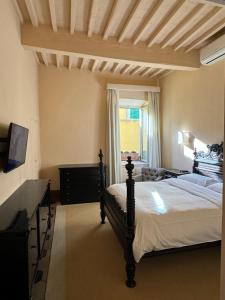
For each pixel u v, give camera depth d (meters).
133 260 1.97
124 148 5.61
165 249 2.05
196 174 3.55
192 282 2.04
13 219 1.54
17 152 2.26
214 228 2.16
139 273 2.17
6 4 2.25
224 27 3.16
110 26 2.93
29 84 3.53
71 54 3.22
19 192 2.35
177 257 2.46
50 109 4.70
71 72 4.78
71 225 3.35
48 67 4.64
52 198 4.75
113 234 3.04
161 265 2.31
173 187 3.18
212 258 2.45
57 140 4.77
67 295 1.87
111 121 4.93
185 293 1.90
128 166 1.98
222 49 3.05
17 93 2.70
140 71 4.93
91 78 4.91
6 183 2.17
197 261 2.39
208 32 3.12
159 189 3.07
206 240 2.14
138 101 5.37
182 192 2.90
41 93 4.62
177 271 2.21
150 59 3.50
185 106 4.29
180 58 3.66
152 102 5.20
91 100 4.93
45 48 3.02
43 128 4.68
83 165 4.65
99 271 2.21
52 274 2.15
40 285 1.99
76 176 4.41
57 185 4.80
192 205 2.35
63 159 4.82
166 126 5.04
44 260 2.38
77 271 2.20
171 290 1.93
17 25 2.73
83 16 2.79
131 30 3.13
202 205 2.35
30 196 2.18
